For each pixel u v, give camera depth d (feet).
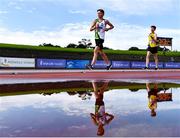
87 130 3.90
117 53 84.94
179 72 25.41
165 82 13.53
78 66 74.02
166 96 8.00
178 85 11.63
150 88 10.39
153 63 86.33
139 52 87.71
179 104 6.49
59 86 11.26
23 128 4.03
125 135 3.61
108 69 28.32
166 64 88.99
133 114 5.19
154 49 34.60
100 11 26.63
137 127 4.09
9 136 3.57
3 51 66.64
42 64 67.51
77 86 11.34
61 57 77.05
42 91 9.41
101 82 13.25
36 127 4.09
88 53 79.87
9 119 4.70
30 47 71.36
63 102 6.77
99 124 4.29
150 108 5.88
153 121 4.54
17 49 69.15
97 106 6.17
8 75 19.65
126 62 80.69
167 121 4.53
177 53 93.25
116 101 6.97
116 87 10.89
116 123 4.39
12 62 62.49
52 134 3.67
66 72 22.90
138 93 8.71
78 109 5.77
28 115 5.09
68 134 3.67
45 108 5.88
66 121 4.54
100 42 27.14
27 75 19.80
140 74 21.68
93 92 9.06
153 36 34.40
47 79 16.49
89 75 19.95
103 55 27.84
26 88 10.39
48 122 4.47
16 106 6.14
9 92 9.02
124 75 20.25
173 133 3.71
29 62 65.21
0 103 6.52
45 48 74.23
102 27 27.07
